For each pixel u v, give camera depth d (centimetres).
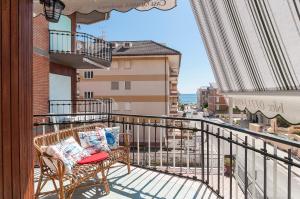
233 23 312
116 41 2812
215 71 464
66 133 466
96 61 1434
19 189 248
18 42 246
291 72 211
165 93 2600
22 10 253
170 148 1527
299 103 215
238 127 348
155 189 441
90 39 1381
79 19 794
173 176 506
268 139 269
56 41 1215
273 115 265
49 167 373
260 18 240
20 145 249
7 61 236
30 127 279
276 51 228
